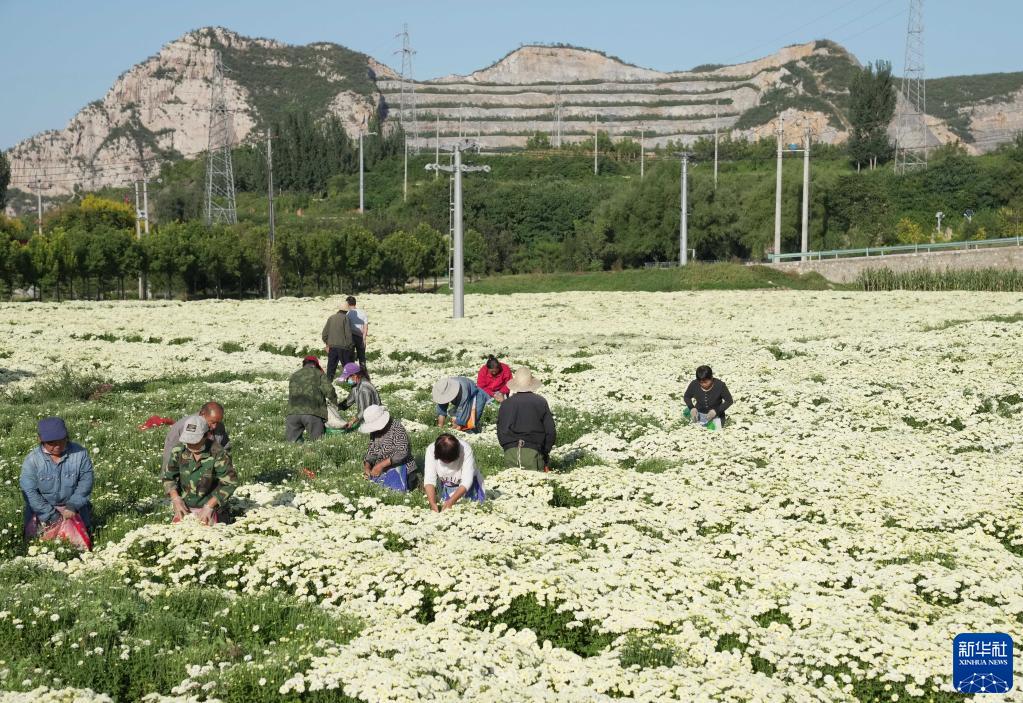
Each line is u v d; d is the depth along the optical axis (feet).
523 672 27.30
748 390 84.53
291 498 45.80
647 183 426.10
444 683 25.76
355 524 40.55
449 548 36.47
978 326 129.29
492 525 39.75
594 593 32.60
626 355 112.57
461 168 169.37
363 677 25.55
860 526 41.88
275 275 295.28
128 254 286.66
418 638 29.48
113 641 29.25
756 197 422.82
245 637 30.89
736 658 28.14
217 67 467.11
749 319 161.99
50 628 29.40
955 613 31.42
